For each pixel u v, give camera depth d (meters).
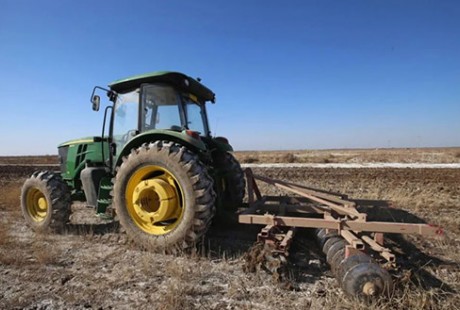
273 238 3.22
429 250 3.79
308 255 3.63
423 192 8.03
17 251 3.88
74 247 4.08
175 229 3.74
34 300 2.65
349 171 13.67
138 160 3.94
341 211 3.73
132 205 4.05
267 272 3.14
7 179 13.69
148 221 3.87
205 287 2.86
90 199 4.88
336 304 2.48
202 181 3.69
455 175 11.91
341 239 3.22
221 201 4.92
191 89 4.85
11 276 3.16
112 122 4.96
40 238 4.47
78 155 5.46
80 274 3.18
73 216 6.02
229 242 4.18
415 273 2.95
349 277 2.45
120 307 2.52
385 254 2.76
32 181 5.05
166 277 3.09
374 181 10.56
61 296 2.71
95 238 4.50
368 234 3.42
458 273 3.11
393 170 13.92
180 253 3.71
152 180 3.87
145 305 2.54
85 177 4.91
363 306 2.36
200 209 3.65
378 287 2.38
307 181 10.86
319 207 4.12
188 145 4.27
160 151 3.82
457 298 2.59
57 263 3.51
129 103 4.71
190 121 4.91
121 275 3.14
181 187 3.73
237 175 5.23
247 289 2.81
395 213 5.50
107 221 5.56
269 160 24.31
